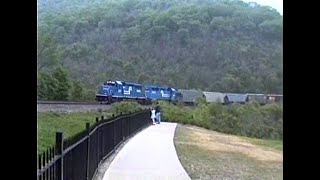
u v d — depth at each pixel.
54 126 11.82
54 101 19.09
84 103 23.19
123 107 30.52
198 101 42.06
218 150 17.94
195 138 22.86
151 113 31.75
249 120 27.11
